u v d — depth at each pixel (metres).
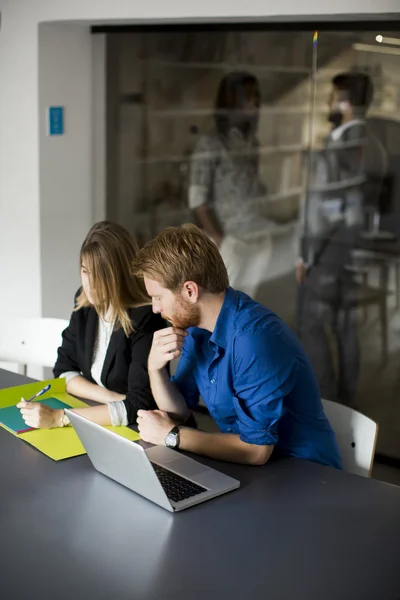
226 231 3.98
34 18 3.88
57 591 1.45
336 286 3.66
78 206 4.28
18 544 1.61
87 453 1.97
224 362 2.06
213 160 3.95
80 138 4.21
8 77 4.04
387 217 3.45
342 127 3.50
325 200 3.62
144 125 4.14
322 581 1.50
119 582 1.48
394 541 1.65
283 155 3.72
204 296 2.01
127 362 2.54
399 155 3.36
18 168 4.11
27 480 1.91
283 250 3.81
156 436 2.10
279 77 3.65
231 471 1.97
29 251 4.16
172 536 1.65
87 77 4.18
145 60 4.06
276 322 2.07
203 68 3.88
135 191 4.25
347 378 3.71
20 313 4.29
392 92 3.32
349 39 3.39
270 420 2.00
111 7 3.67
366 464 2.15
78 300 2.71
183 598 1.43
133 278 2.51
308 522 1.72
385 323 3.53
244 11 3.32
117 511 1.76
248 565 1.54
